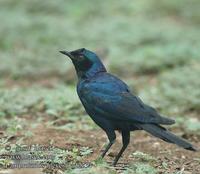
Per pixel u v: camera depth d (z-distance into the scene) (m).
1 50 23.89
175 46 22.83
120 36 25.33
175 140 8.20
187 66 20.05
